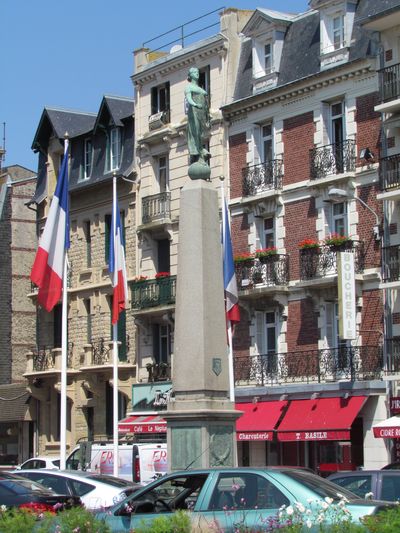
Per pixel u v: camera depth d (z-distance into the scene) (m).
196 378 24.83
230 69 46.78
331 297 41.75
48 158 56.72
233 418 24.91
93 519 17.50
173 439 24.81
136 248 50.47
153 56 51.91
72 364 53.25
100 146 53.34
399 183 39.06
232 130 46.44
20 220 62.34
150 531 16.45
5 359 61.12
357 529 15.03
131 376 50.09
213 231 25.75
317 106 42.66
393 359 38.66
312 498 17.67
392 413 38.62
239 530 16.73
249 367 44.19
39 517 17.98
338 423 39.59
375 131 40.41
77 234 54.12
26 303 62.00
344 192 39.22
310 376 41.84
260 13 45.25
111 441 43.81
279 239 43.91
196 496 18.61
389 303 39.19
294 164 43.59
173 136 48.91
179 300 25.42
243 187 45.25
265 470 18.55
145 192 50.16
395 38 39.72
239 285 44.62
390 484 21.95
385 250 39.16
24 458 56.19
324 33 42.59
